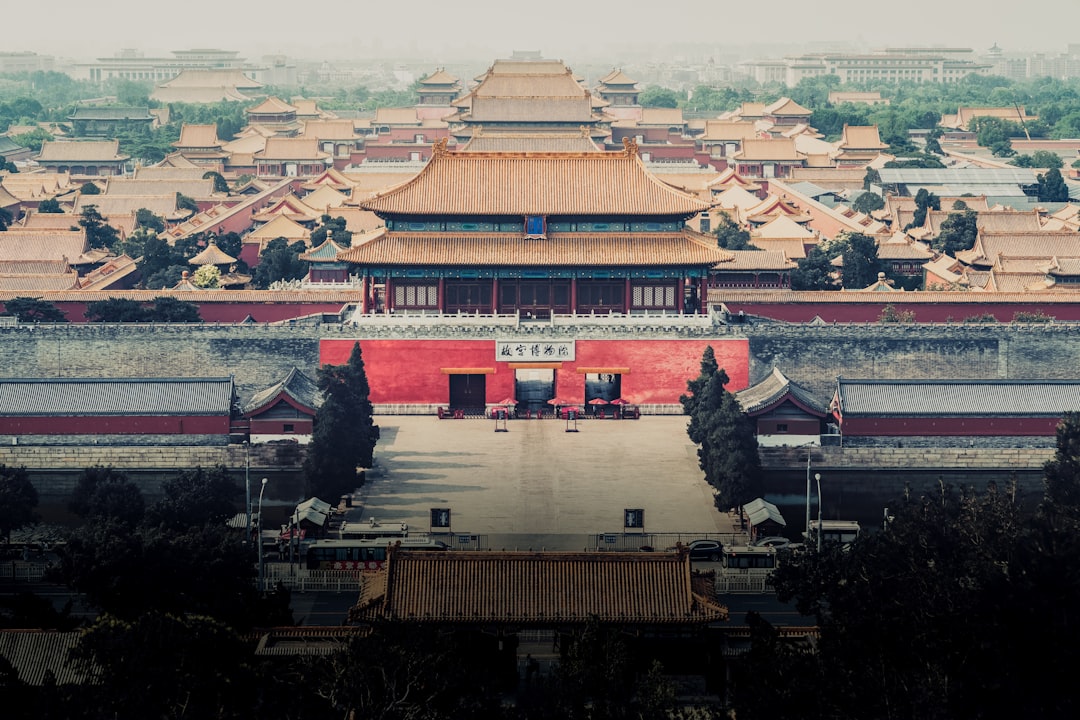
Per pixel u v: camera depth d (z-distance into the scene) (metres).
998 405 194.12
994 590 110.56
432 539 156.00
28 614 122.50
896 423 193.25
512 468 188.75
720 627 124.50
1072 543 114.19
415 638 108.88
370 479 183.88
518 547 157.75
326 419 173.00
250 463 190.50
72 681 110.12
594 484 181.88
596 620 112.75
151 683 100.31
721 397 186.88
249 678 104.19
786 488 189.50
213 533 137.75
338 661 106.25
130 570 128.62
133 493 161.25
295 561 154.50
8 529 161.00
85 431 193.00
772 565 151.75
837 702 104.25
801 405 190.62
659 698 105.94
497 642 120.25
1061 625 106.69
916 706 102.94
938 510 131.00
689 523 167.50
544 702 105.44
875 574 120.69
